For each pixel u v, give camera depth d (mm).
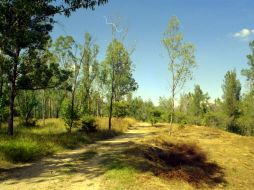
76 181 12617
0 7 13391
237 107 63281
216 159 24672
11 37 14602
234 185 18406
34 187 11547
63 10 14188
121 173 13875
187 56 32656
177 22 32656
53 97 45781
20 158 16500
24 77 22297
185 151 25109
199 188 15375
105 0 13945
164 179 14578
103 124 40938
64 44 30750
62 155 18875
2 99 25297
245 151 28922
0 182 12172
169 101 67812
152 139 28156
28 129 31203
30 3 13508
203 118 68750
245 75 56156
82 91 38844
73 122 30922
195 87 78000
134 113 82688
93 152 20062
